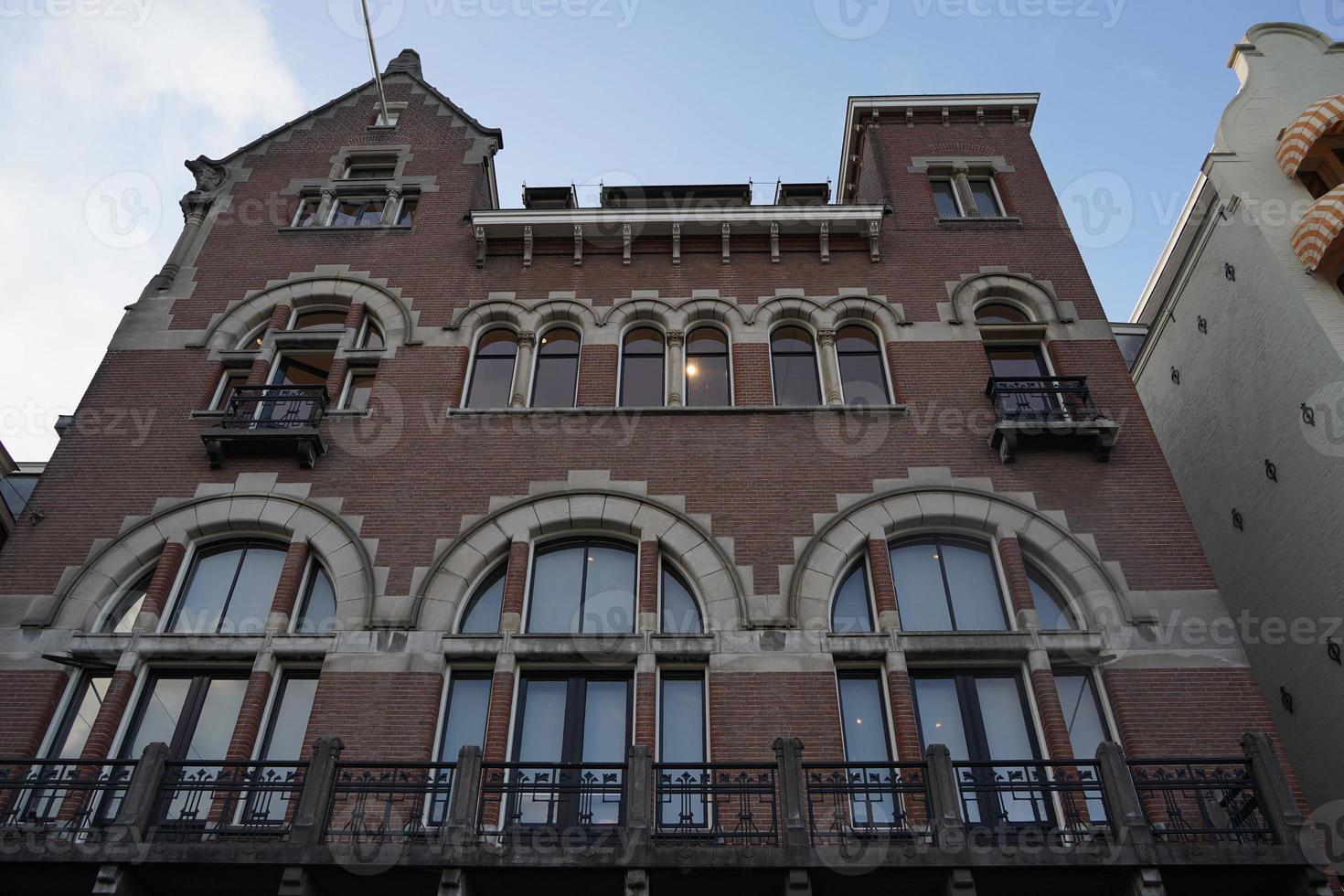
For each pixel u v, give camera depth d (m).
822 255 18.34
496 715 12.66
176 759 12.45
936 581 14.27
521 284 18.11
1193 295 20.78
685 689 13.20
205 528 14.70
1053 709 12.62
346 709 12.72
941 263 18.25
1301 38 20.58
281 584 13.98
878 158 20.38
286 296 18.00
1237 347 19.22
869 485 14.95
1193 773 11.78
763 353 16.97
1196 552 14.12
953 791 10.70
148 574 14.52
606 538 14.72
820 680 12.89
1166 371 22.16
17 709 12.85
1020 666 13.34
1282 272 17.58
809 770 11.89
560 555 14.61
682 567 14.22
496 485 15.06
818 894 10.50
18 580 14.06
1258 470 18.58
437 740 12.70
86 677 13.48
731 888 10.50
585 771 12.44
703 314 17.67
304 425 15.48
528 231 18.47
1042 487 14.92
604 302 17.78
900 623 13.63
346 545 14.40
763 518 14.55
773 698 12.73
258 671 13.10
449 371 16.77
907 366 16.64
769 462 15.27
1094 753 12.62
